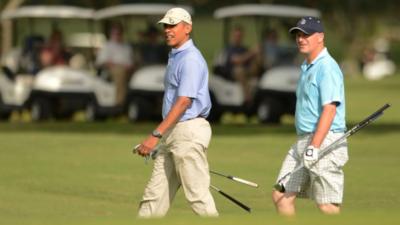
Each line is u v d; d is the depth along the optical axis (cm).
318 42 2967
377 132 7450
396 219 2197
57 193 4250
